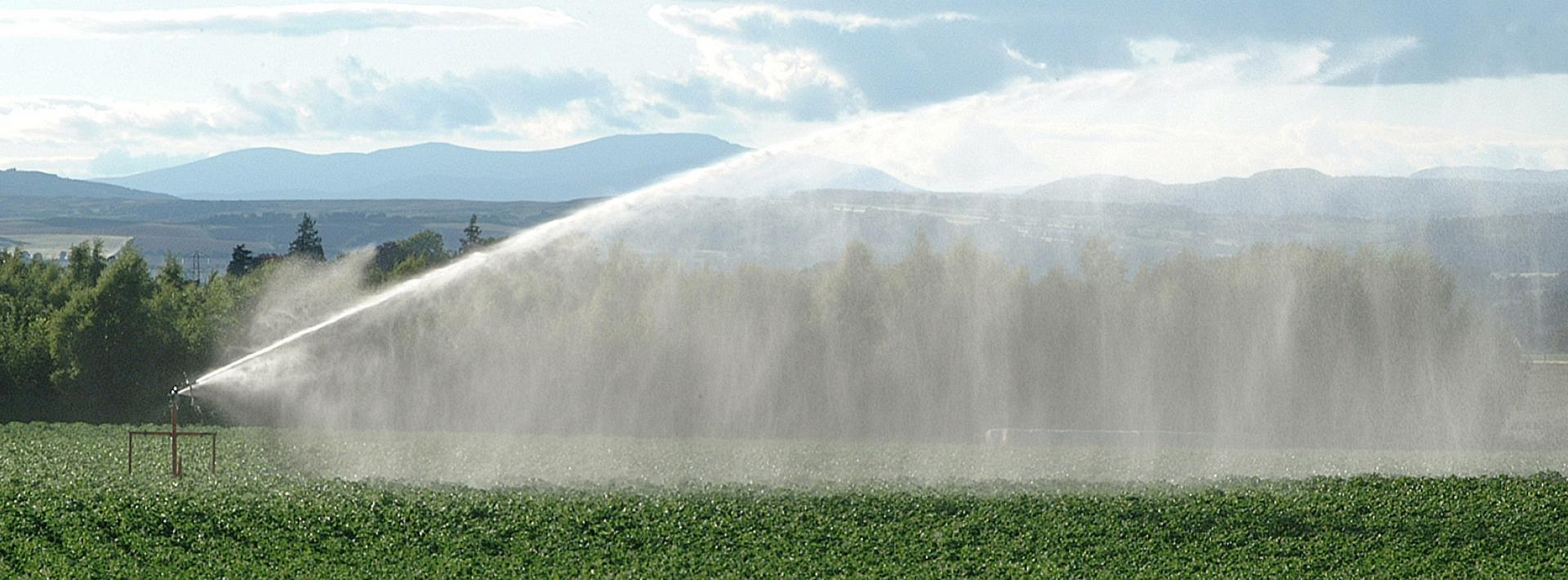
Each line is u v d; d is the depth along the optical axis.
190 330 124.75
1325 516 57.59
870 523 56.62
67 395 119.56
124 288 120.50
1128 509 58.41
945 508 59.16
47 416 119.69
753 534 54.44
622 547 52.62
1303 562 51.06
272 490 61.41
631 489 63.91
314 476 69.12
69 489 60.78
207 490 61.12
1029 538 53.94
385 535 53.25
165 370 121.56
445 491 61.59
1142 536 54.91
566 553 51.38
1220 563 51.09
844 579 48.16
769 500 60.31
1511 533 55.56
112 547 51.09
